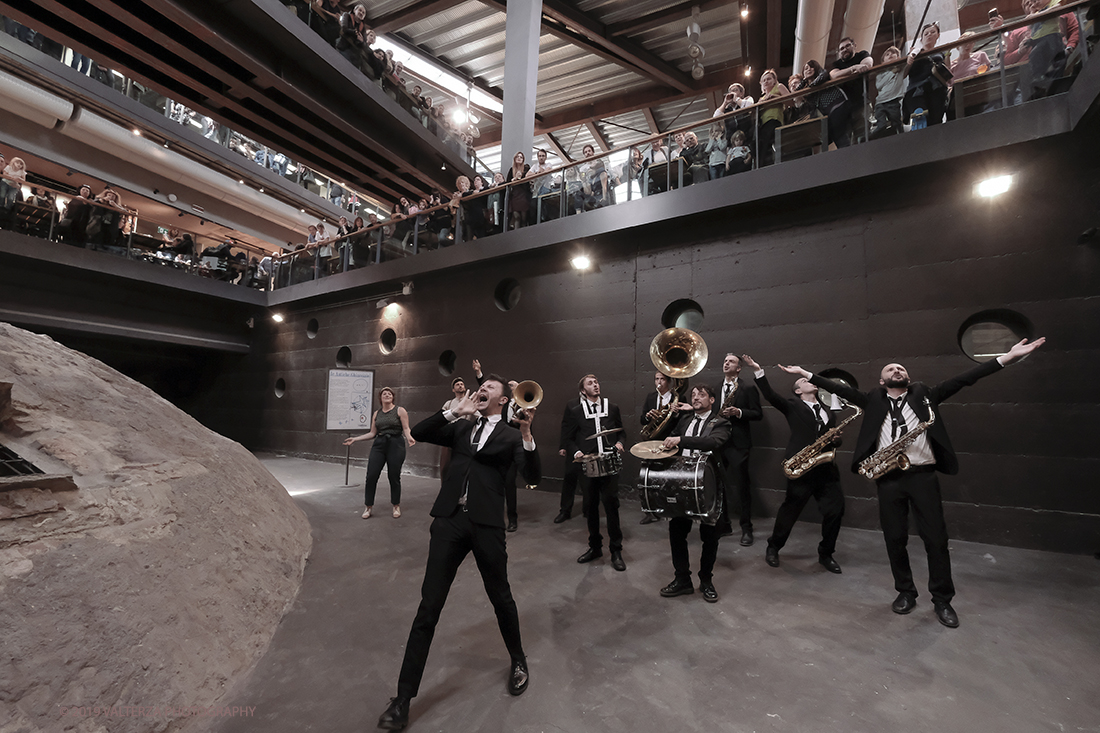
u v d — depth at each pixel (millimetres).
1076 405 4680
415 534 5273
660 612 3373
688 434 3777
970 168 5246
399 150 12062
